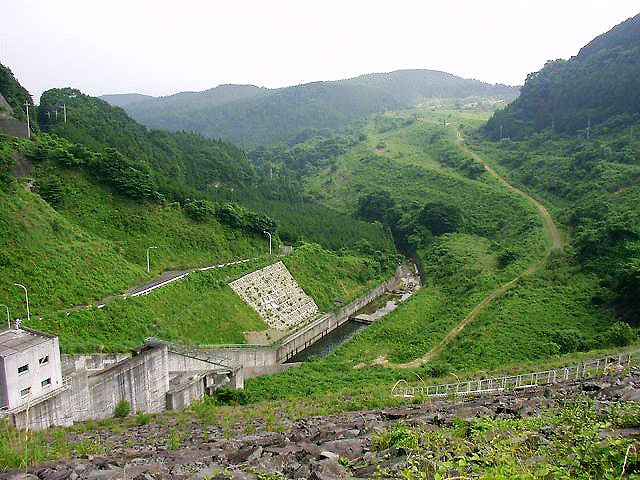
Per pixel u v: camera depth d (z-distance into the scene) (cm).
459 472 787
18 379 2317
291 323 5778
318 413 2452
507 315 4997
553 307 5081
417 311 5950
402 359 4744
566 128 11556
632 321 4422
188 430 2270
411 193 11250
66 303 4097
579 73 12606
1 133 5691
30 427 2364
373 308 7006
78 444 1977
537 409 1463
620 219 6172
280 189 11700
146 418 2738
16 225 4431
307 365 4544
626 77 10894
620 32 13288
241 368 4041
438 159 13225
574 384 1973
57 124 7562
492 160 11875
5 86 7544
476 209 9462
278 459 1087
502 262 6875
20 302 3819
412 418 1612
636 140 9125
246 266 6069
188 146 10956
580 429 981
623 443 827
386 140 16425
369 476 891
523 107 13712
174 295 4944
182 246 5909
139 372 3089
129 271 4966
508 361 4131
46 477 1141
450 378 3512
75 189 5641
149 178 6175
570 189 8794
